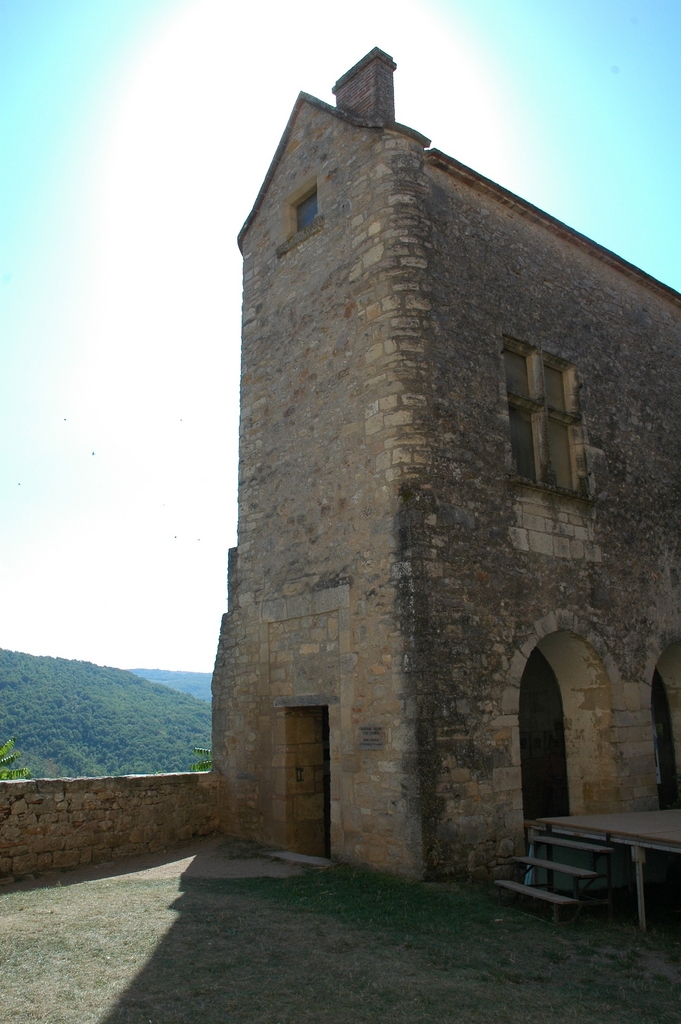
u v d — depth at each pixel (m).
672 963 5.05
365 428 8.55
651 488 10.88
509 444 8.93
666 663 11.02
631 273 11.63
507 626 8.24
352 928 5.58
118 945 5.18
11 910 6.17
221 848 9.10
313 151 10.33
